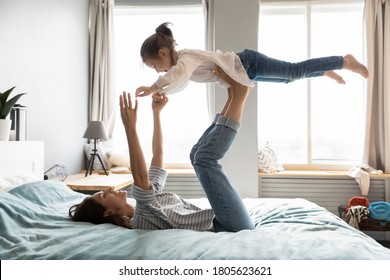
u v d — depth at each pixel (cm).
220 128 156
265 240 124
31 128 271
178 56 166
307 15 394
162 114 413
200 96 409
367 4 371
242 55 167
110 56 402
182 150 412
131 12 415
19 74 253
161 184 173
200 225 151
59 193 192
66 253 113
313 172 378
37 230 138
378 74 375
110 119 403
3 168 196
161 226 146
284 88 406
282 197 368
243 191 361
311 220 162
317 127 403
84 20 387
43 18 289
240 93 162
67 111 343
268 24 406
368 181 347
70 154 352
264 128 410
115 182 284
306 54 397
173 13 411
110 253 111
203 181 152
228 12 360
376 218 310
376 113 381
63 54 331
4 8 233
